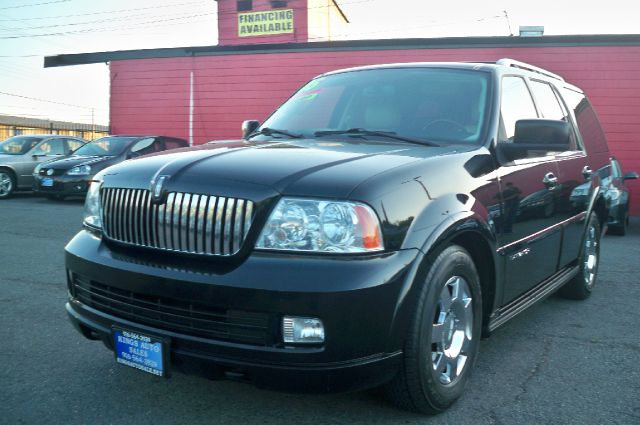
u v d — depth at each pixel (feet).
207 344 8.12
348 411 9.66
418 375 8.79
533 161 12.68
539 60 46.91
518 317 15.49
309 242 8.01
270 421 9.33
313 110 13.52
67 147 49.93
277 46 55.67
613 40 45.06
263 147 10.28
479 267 10.77
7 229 28.71
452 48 49.19
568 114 16.29
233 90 58.03
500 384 10.95
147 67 60.75
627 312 16.15
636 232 34.58
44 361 11.80
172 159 9.55
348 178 8.45
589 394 10.54
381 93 13.07
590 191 16.34
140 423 9.25
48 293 16.87
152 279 8.46
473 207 9.80
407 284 8.30
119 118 62.18
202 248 8.46
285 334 7.86
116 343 9.14
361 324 7.86
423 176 9.19
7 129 102.06
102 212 9.70
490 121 11.68
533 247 12.44
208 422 9.30
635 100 45.01
